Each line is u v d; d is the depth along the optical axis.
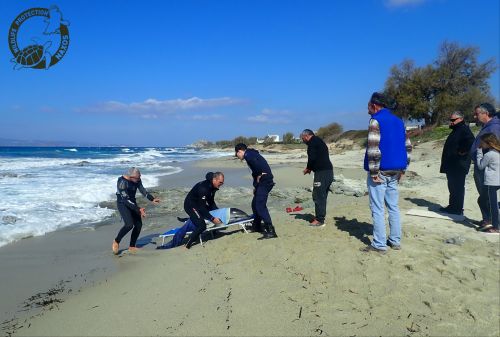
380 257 4.88
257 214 6.68
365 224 6.75
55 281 5.02
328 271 4.57
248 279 4.56
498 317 3.43
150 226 8.53
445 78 39.81
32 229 7.75
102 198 11.71
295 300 3.93
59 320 3.86
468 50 39.50
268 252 5.42
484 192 6.05
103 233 7.75
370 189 5.11
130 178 6.24
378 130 4.85
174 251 6.15
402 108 41.53
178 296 4.25
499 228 5.96
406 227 6.40
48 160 30.55
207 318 3.69
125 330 3.57
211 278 4.71
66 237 7.38
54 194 11.88
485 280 4.13
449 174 7.37
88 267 5.58
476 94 38.16
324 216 6.88
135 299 4.25
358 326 3.40
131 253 6.25
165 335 3.43
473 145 6.37
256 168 6.49
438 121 39.84
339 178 14.03
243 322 3.58
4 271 5.42
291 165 27.83
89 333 3.55
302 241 5.81
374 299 3.85
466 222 6.71
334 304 3.80
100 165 27.38
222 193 12.95
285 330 3.40
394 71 42.66
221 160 37.78
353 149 44.94
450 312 3.54
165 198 12.19
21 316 4.00
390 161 4.94
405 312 3.59
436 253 4.98
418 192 10.52
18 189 12.74
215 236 6.97
